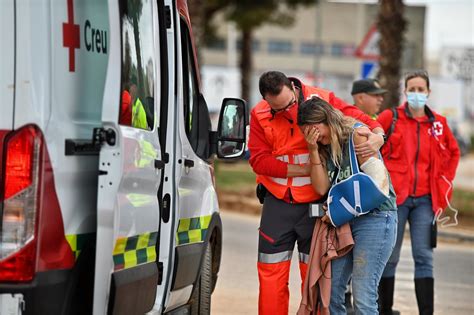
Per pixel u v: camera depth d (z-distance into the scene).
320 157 11.75
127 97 9.50
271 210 12.28
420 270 15.30
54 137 8.57
